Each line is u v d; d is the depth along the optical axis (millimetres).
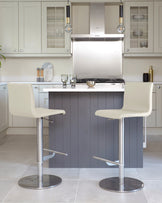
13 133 6133
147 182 3273
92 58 6441
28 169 3730
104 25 6027
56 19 6078
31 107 3014
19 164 3941
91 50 6441
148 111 3082
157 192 2992
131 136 3760
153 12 5988
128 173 3580
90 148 3783
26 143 5199
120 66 6418
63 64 6430
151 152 4574
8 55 6098
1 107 5477
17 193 2965
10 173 3576
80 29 6375
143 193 2969
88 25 6363
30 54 6109
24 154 4438
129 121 3756
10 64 6465
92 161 3791
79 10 6359
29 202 2754
